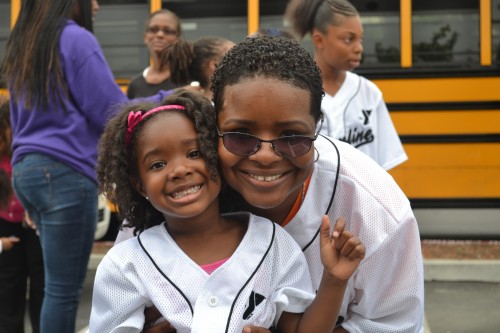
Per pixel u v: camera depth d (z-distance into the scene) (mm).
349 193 1757
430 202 6387
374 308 1803
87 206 3098
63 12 3096
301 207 1765
